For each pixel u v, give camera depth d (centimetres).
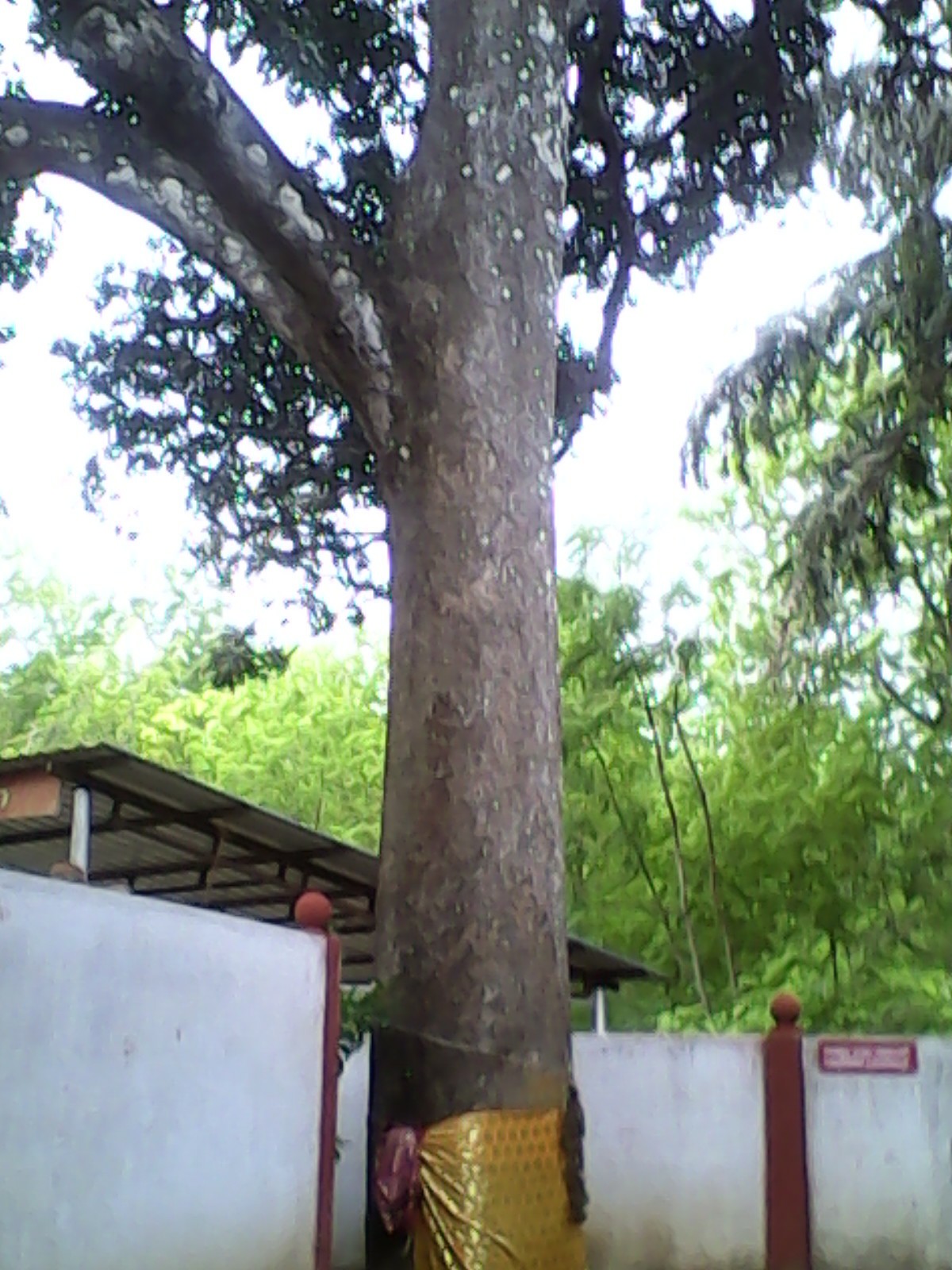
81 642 2236
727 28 741
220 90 525
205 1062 427
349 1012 525
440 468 525
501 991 481
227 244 559
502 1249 457
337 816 1711
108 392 853
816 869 1144
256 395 844
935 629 1067
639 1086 634
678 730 1178
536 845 499
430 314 536
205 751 1788
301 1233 463
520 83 558
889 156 930
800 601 1012
